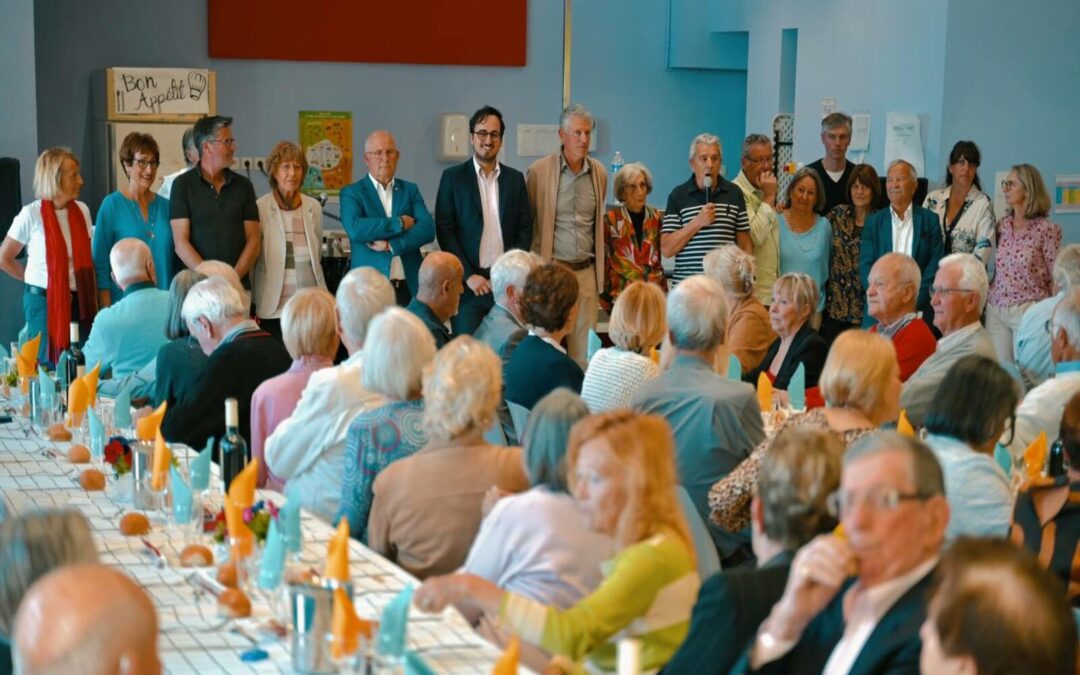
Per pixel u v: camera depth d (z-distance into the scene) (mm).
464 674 2395
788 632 2037
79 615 1616
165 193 7141
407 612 2404
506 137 10078
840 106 9320
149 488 3484
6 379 5023
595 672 2576
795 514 2234
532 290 4457
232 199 6688
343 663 2361
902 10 8641
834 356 3256
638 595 2430
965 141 7617
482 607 2484
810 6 9617
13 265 6656
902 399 4477
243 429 4316
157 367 4605
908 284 4887
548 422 2730
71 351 5047
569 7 10195
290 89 9320
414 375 3340
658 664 2469
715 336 3793
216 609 2732
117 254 5242
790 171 9211
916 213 7137
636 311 4285
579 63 10445
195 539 3219
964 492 3119
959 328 4602
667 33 10766
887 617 2000
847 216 7383
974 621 1657
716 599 2162
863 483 2006
